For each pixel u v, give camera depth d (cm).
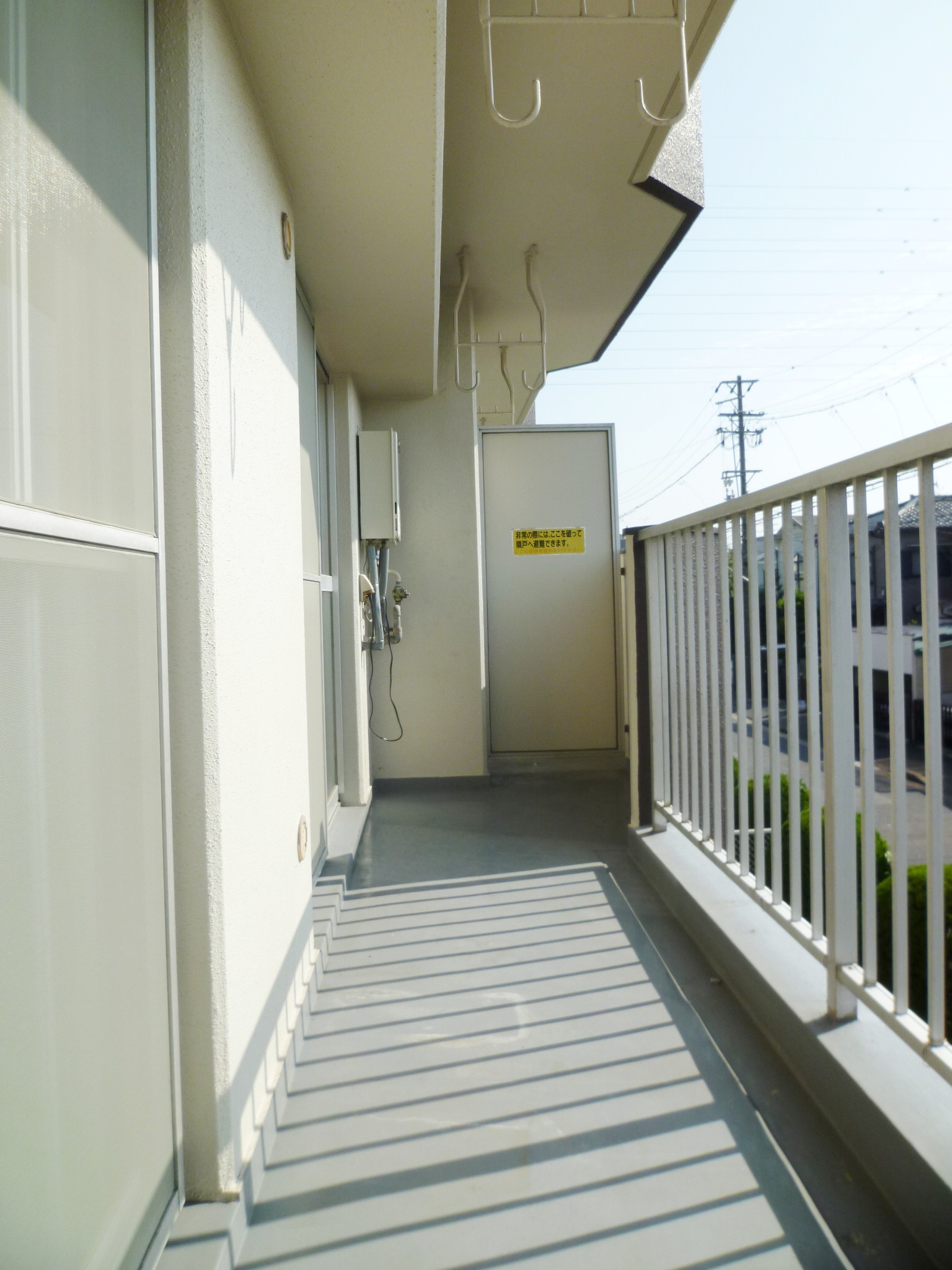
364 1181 144
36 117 89
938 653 124
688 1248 126
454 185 333
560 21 167
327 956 237
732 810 229
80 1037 96
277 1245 129
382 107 189
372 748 472
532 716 509
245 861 149
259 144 183
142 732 119
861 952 194
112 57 113
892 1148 133
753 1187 139
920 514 125
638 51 252
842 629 161
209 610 132
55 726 92
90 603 103
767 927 221
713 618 241
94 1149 100
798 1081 170
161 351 131
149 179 128
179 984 131
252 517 163
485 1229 131
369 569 437
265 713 170
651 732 323
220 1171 131
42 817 89
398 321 338
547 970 226
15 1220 80
